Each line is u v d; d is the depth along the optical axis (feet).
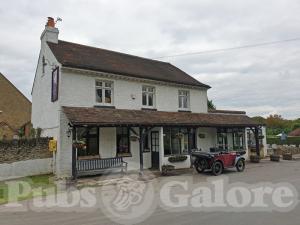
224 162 57.82
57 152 54.60
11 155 53.21
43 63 66.90
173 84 73.97
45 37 65.72
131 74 65.10
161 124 61.05
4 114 98.17
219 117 79.56
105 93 62.75
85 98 59.06
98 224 25.68
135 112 63.82
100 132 59.47
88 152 57.67
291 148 108.37
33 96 76.69
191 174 57.72
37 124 70.64
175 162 66.13
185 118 69.67
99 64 63.36
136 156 64.59
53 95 58.13
